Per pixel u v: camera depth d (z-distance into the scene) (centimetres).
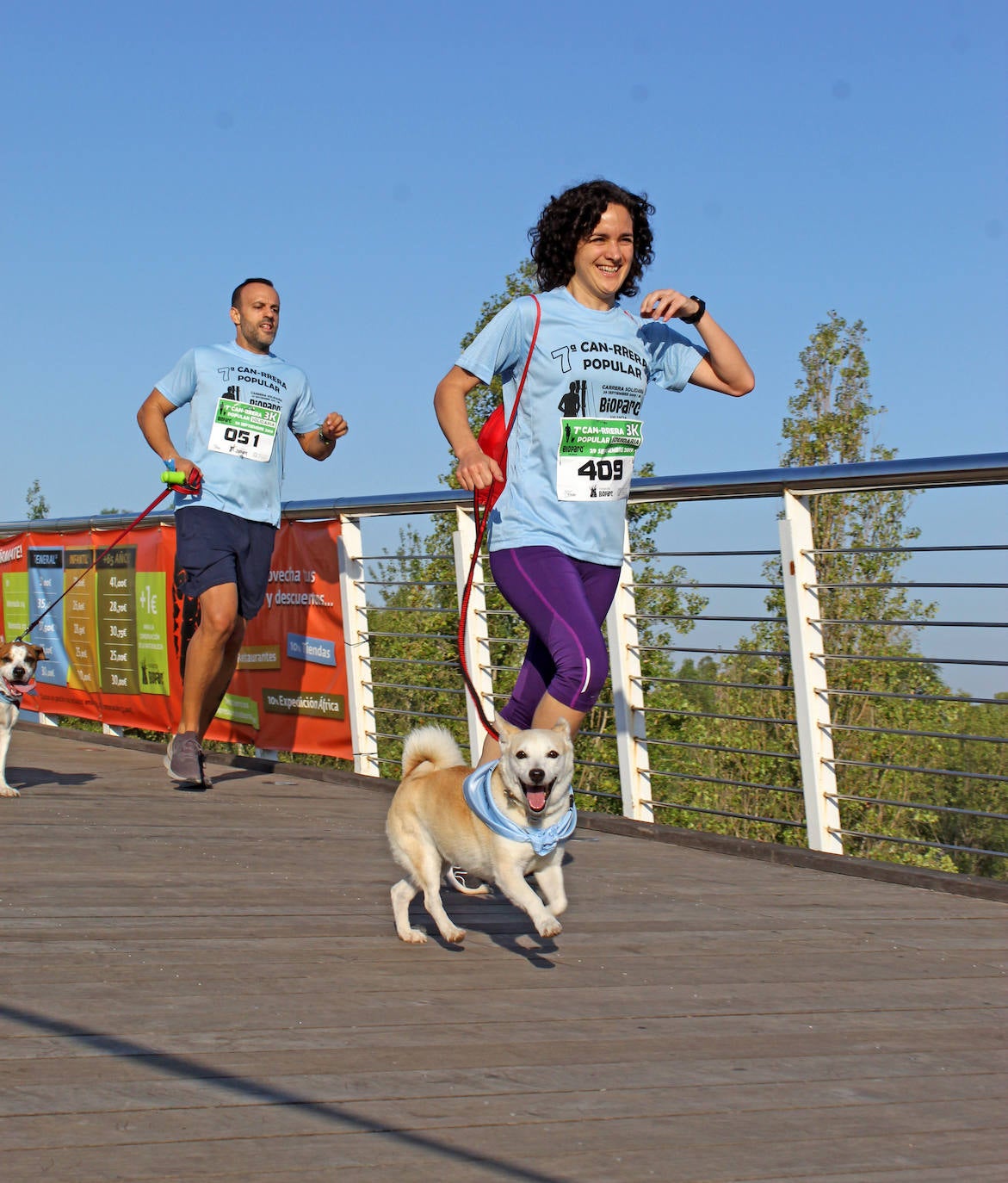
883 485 393
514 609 355
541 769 289
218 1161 173
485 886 369
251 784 570
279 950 291
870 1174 180
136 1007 241
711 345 360
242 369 543
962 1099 213
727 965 293
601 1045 233
